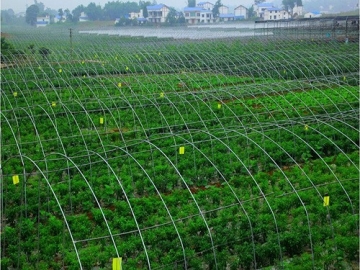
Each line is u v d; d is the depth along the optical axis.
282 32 84.38
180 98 34.16
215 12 184.50
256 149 25.80
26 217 18.48
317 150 26.22
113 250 16.69
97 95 38.09
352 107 32.22
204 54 55.97
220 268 16.11
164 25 156.62
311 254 16.84
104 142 27.16
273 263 16.77
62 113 32.97
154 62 52.47
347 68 46.19
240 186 22.23
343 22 84.00
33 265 16.64
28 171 23.42
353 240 17.00
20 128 29.94
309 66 49.41
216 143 26.53
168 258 16.25
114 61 54.22
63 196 21.06
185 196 20.95
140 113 33.00
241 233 17.52
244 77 46.91
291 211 19.41
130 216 19.22
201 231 18.27
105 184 22.05
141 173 23.22
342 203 19.59
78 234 17.97
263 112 32.69
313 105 34.53
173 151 25.55
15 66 52.31
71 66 50.88
